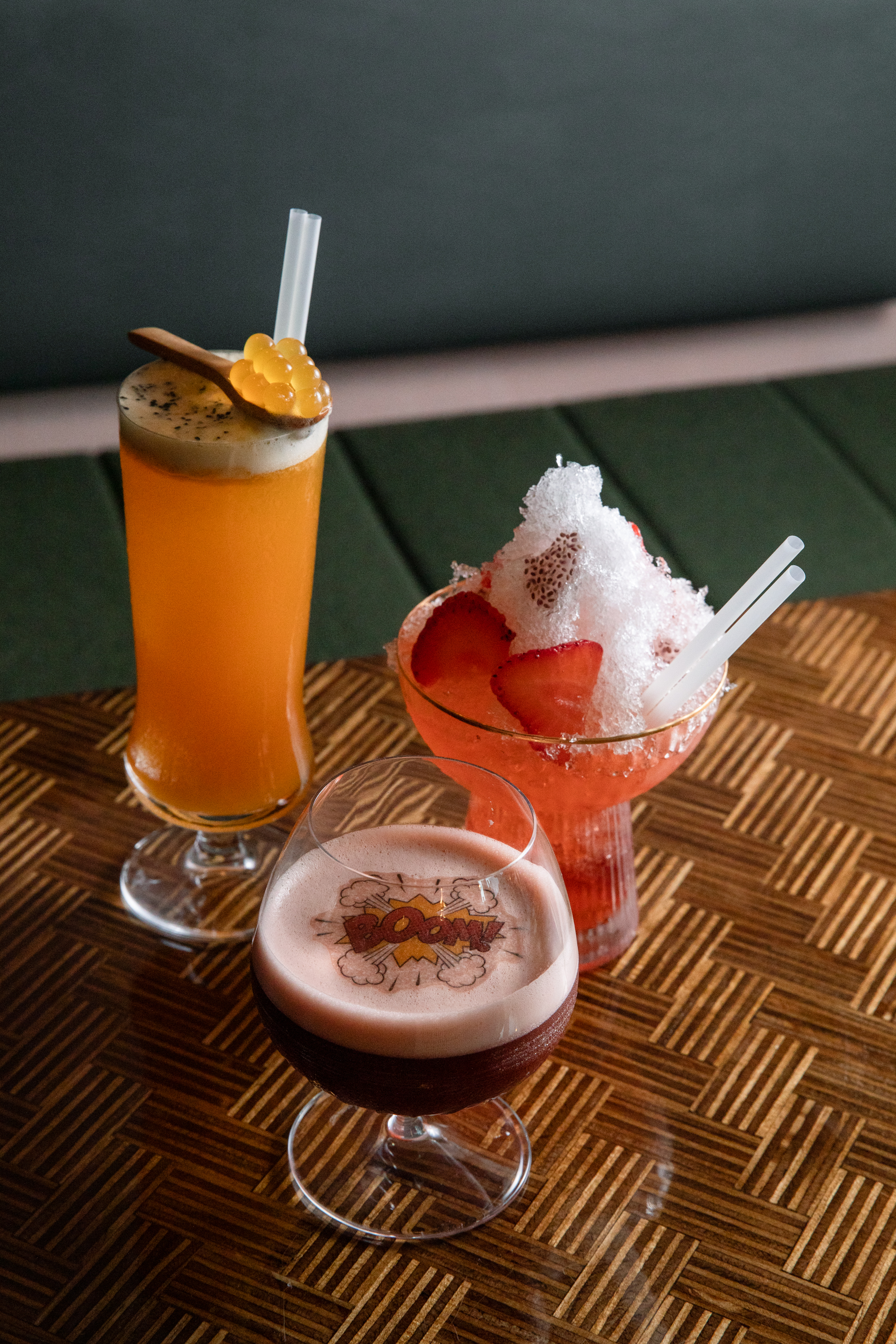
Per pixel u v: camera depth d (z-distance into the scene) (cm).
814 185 147
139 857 67
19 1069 59
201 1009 61
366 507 111
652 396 129
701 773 71
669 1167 57
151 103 121
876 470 121
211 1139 57
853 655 77
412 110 129
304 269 61
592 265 145
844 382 133
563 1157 57
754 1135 58
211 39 120
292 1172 56
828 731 73
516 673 57
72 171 123
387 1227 54
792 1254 54
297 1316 52
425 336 145
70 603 100
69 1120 57
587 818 62
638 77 134
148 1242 54
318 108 126
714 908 66
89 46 117
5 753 71
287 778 68
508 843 54
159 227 129
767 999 62
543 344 154
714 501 116
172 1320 52
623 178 140
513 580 60
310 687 74
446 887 51
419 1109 52
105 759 71
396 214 135
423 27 125
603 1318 52
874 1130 58
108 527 109
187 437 59
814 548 110
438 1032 50
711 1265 54
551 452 121
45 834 68
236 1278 53
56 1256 53
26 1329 51
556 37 129
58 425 135
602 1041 61
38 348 133
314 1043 51
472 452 120
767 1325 52
